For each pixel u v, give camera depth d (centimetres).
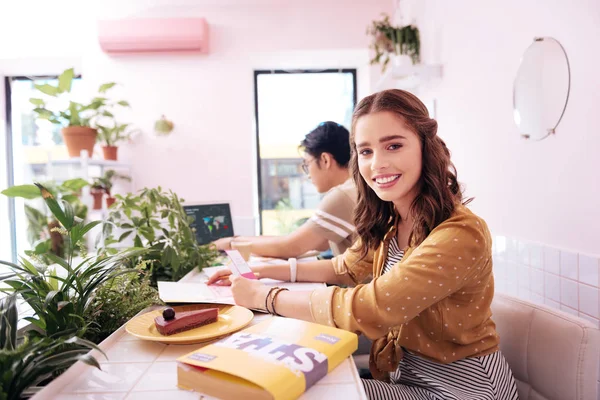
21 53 333
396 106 90
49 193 83
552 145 161
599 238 138
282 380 58
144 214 150
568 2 149
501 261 200
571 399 85
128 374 68
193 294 106
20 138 381
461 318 91
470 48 226
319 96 381
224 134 339
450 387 93
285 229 384
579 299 147
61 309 80
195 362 62
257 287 100
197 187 340
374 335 81
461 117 241
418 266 82
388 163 90
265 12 334
